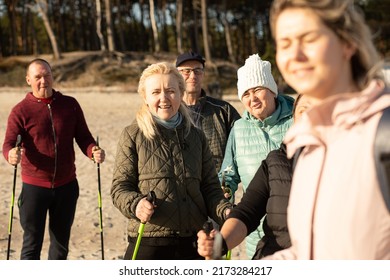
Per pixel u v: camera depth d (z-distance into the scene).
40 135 5.70
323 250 1.93
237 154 4.61
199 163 4.21
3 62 44.59
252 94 4.48
